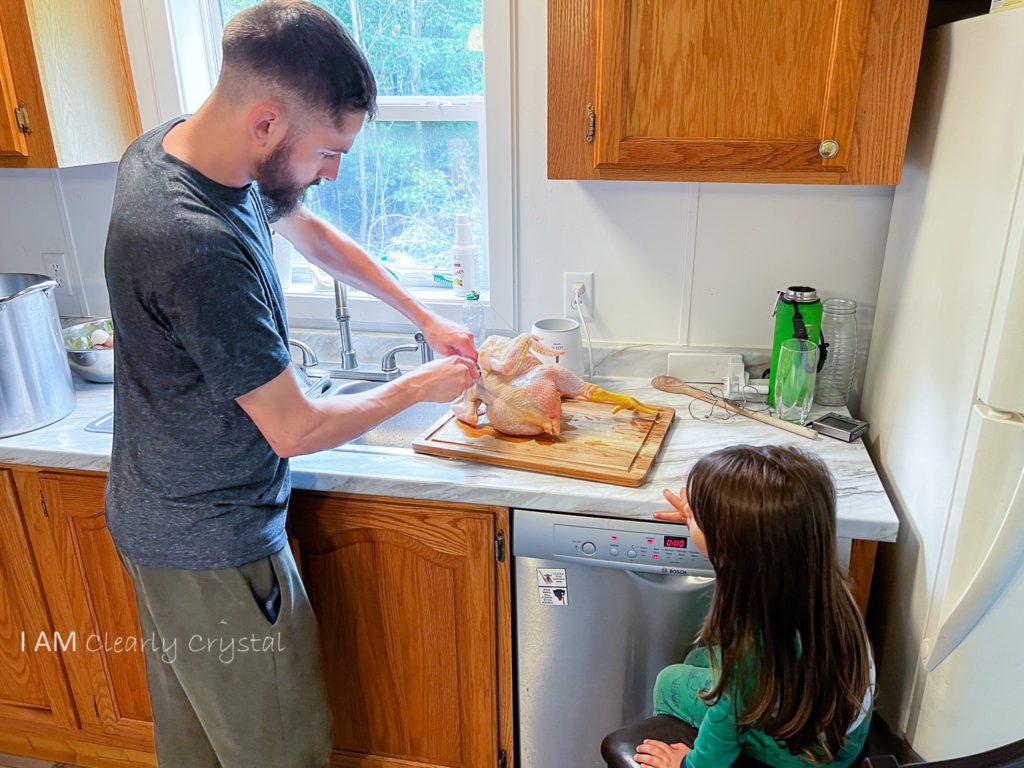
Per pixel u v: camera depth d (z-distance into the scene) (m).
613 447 1.50
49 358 1.65
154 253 1.10
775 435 1.59
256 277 1.16
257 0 1.92
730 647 1.13
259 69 1.08
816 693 1.11
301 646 1.44
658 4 1.35
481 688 1.60
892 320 1.55
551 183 1.78
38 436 1.62
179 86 1.88
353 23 1.88
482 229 1.99
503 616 1.53
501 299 1.89
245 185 1.22
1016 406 1.02
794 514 1.09
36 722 1.89
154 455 1.28
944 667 1.19
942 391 1.22
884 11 1.29
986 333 1.06
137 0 1.81
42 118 1.66
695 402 1.75
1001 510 1.06
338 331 2.03
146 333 1.18
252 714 1.44
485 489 1.41
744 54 1.36
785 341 1.61
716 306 1.82
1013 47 1.04
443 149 1.94
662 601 1.41
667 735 1.29
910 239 1.46
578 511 1.38
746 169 1.44
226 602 1.35
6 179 2.04
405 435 1.92
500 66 1.70
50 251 2.09
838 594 1.14
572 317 1.89
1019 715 1.14
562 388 1.57
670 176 1.47
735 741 1.15
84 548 1.66
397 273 2.06
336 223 2.06
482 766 1.68
